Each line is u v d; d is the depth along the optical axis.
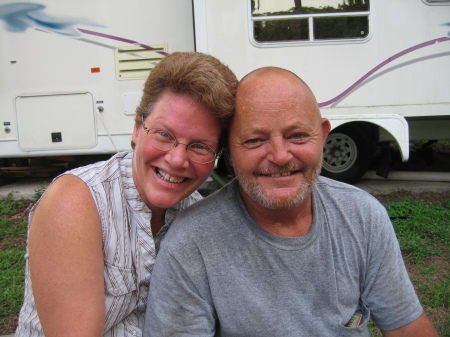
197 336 1.39
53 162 6.60
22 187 5.95
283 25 4.60
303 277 1.41
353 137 5.26
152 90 1.40
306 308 1.41
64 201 1.33
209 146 1.42
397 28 4.62
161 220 1.66
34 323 1.45
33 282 1.31
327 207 1.48
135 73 4.88
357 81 4.69
